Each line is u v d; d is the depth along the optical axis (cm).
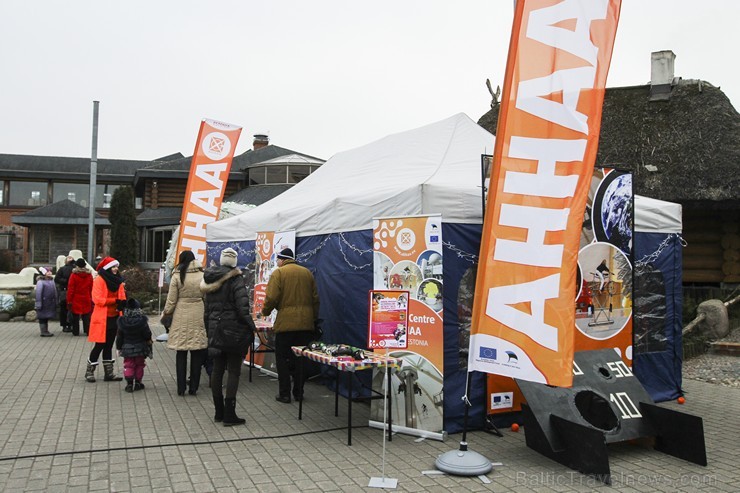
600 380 583
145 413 675
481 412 628
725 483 479
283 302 717
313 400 755
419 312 609
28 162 4050
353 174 893
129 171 4119
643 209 789
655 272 797
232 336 620
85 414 666
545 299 486
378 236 641
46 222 2572
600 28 490
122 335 779
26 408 688
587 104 486
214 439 581
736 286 1344
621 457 545
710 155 1332
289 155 2670
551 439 522
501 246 508
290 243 849
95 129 2258
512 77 504
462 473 486
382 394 626
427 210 640
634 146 1441
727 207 1285
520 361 493
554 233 487
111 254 2478
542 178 495
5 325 1578
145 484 459
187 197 1151
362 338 702
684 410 734
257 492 448
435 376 596
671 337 808
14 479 465
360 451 551
